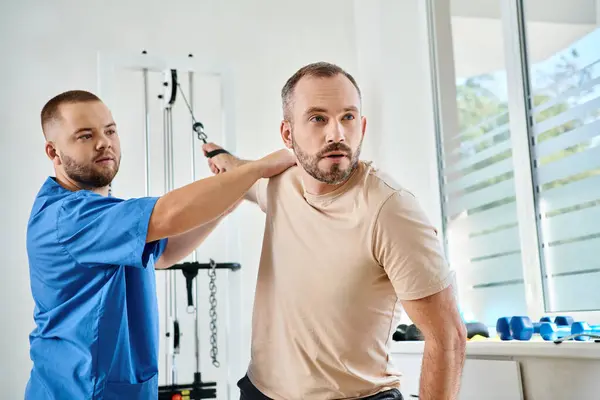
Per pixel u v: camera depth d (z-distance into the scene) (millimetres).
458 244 3402
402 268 1599
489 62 3234
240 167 1812
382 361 1713
